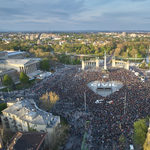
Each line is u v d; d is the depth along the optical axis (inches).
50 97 4111.7
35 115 2938.0
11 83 5733.3
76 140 2780.5
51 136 2765.7
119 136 2773.1
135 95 4261.8
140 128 2546.8
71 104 4057.6
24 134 2450.8
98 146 2581.2
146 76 6968.5
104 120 3245.6
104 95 4938.5
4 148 2303.2
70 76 6855.3
